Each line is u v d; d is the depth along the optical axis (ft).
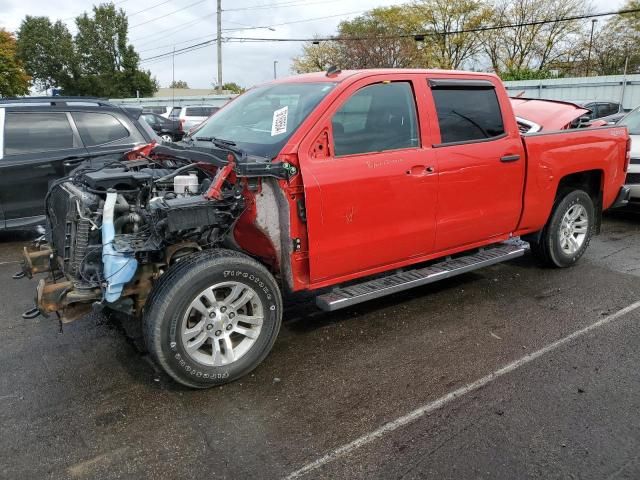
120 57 204.85
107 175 11.55
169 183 12.19
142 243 10.73
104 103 24.62
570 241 18.71
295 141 11.83
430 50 153.99
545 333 13.92
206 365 11.05
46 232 13.82
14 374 12.07
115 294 10.49
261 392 11.27
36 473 8.91
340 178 12.23
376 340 13.60
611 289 17.07
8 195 21.47
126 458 9.27
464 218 14.92
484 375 11.86
